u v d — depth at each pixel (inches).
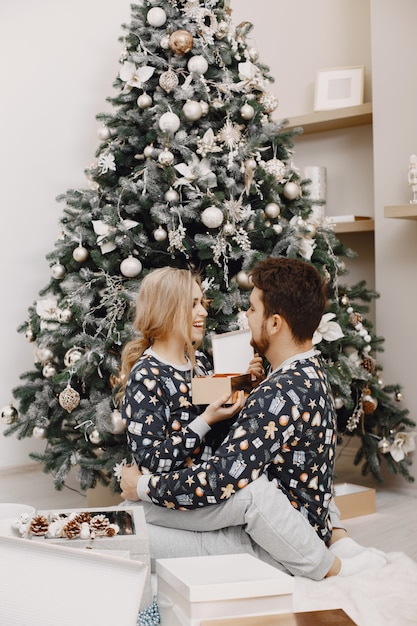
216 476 74.6
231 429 77.6
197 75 121.7
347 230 156.3
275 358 81.5
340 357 124.8
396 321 141.2
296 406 75.4
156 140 123.1
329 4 170.9
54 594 46.1
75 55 163.6
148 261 123.0
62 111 162.1
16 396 124.7
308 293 79.4
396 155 140.4
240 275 117.3
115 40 168.6
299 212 127.5
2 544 47.4
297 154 178.9
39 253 159.6
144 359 86.0
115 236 115.6
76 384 121.2
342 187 170.9
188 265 121.9
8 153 155.4
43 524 64.2
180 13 127.0
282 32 179.6
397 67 139.5
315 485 79.0
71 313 117.7
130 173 125.7
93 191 125.6
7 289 155.6
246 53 131.0
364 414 136.9
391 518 120.3
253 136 126.8
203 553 78.5
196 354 97.5
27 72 157.8
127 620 45.8
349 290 138.5
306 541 75.3
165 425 83.7
